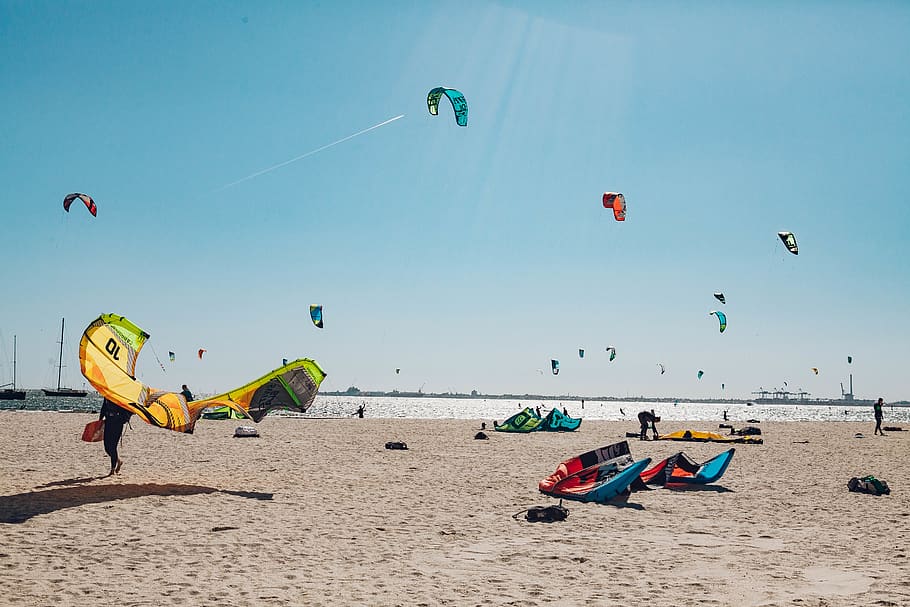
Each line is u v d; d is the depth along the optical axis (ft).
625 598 18.62
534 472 45.27
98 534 23.98
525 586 19.60
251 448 56.95
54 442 57.16
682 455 40.34
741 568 21.93
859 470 48.85
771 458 57.00
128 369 34.06
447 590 19.06
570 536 26.40
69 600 17.10
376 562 21.89
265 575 19.95
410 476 41.98
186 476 38.70
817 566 22.25
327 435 75.31
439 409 397.60
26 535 23.29
